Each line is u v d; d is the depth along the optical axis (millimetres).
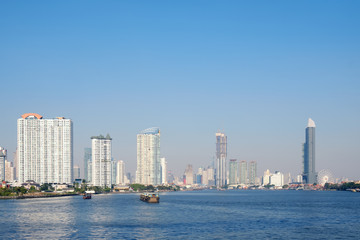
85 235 189250
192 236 187875
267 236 188750
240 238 183375
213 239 180625
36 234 191500
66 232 197375
